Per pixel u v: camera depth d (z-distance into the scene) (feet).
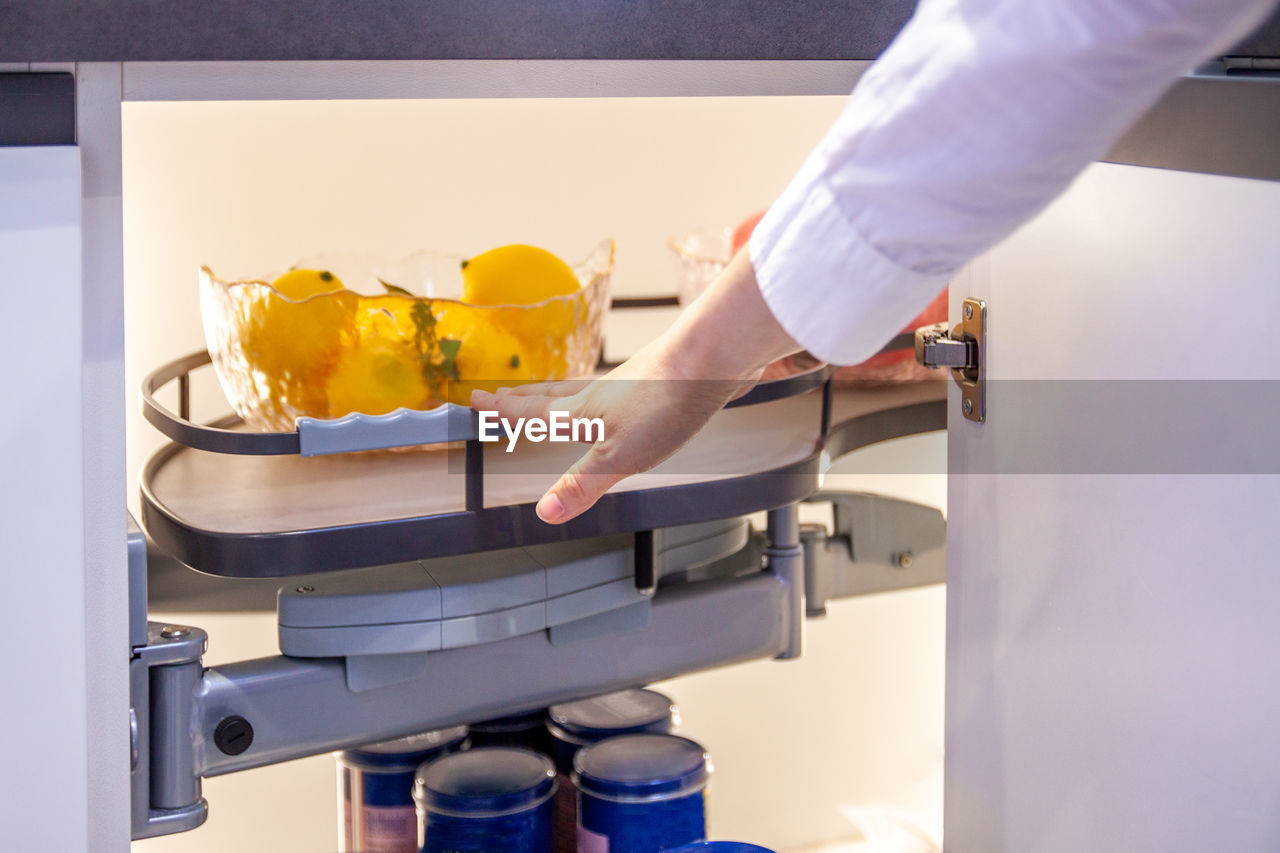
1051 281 1.93
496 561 2.23
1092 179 1.82
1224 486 1.63
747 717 3.43
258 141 2.72
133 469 2.68
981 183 1.16
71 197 1.46
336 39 1.52
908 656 3.58
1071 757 1.97
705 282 2.90
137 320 2.66
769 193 3.33
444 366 2.08
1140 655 1.80
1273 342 1.53
